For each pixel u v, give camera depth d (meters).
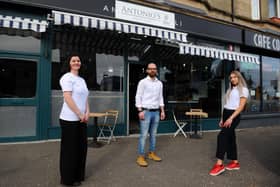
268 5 10.25
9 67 5.57
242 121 9.02
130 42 7.01
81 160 3.33
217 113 8.59
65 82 3.15
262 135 7.60
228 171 4.00
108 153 4.93
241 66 9.20
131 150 5.22
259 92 9.73
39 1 5.47
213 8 8.34
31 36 5.76
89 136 6.37
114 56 6.79
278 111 10.32
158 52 7.45
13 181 3.32
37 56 5.78
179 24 7.29
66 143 3.15
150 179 3.54
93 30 6.32
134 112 8.07
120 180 3.47
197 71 8.27
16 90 5.61
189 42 7.61
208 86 8.49
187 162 4.44
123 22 6.07
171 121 7.55
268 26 9.79
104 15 6.12
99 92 6.57
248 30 8.97
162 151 5.24
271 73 10.23
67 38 6.18
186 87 8.01
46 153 4.75
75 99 3.20
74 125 3.17
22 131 5.61
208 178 3.64
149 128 4.54
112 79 6.75
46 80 5.83
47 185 3.21
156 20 6.85
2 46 5.52
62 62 6.10
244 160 4.67
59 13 5.30
